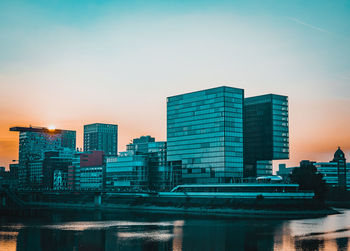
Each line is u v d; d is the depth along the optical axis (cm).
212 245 14712
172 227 19012
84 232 17862
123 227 19288
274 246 14325
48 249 14400
